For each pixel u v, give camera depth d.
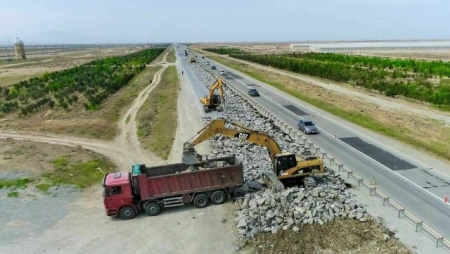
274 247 19.61
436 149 35.12
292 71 102.38
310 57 128.50
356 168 30.50
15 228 22.84
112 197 23.47
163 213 24.52
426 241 19.48
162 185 23.97
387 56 141.00
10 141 40.59
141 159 35.72
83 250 20.42
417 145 36.50
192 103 57.78
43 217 24.30
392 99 60.00
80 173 31.84
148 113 52.22
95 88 71.19
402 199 24.70
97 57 191.62
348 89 71.19
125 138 42.69
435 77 78.75
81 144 40.78
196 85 76.06
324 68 90.38
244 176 28.09
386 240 19.58
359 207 22.77
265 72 102.12
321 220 21.50
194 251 19.97
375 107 54.22
